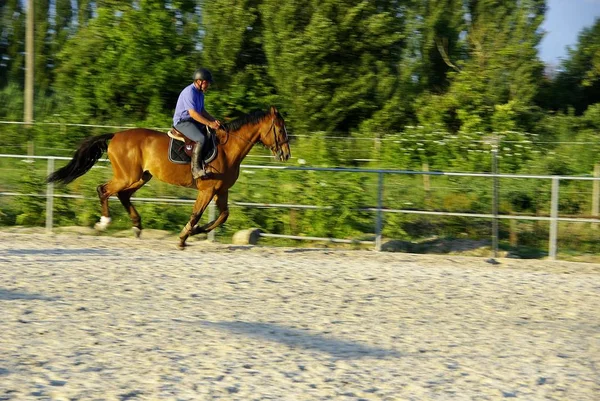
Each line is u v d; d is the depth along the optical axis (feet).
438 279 30.32
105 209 36.76
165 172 35.14
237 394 16.49
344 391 16.98
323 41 79.36
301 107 81.51
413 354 20.01
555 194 37.58
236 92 82.02
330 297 26.32
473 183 47.24
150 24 82.79
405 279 30.04
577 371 19.10
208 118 35.14
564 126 81.15
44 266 29.66
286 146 35.70
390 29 82.58
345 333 21.81
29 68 75.31
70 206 43.16
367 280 29.55
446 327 22.89
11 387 16.40
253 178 42.01
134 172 35.76
